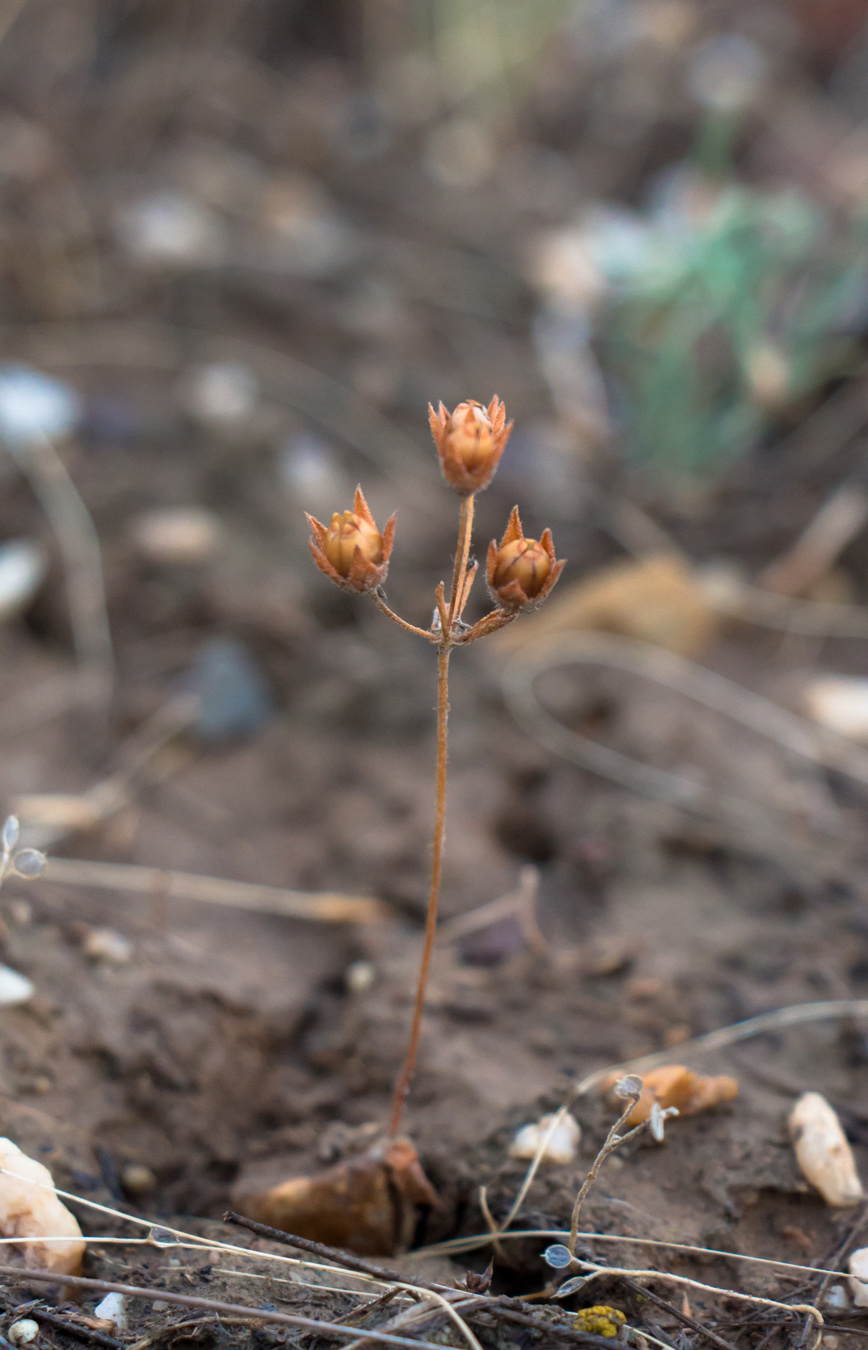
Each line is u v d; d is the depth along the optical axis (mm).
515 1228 349
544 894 406
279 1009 385
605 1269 337
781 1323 337
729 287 514
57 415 508
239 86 822
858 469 535
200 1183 361
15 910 381
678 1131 358
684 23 784
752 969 390
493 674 450
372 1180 351
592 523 530
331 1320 333
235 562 478
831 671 469
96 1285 326
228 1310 324
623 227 569
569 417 577
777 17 797
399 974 388
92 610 458
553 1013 381
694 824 418
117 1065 367
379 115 803
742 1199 351
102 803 423
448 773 429
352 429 561
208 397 538
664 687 452
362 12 896
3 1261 334
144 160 738
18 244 620
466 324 655
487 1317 332
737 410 553
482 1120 363
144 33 850
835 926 398
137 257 639
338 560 320
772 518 528
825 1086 369
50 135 727
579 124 803
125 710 441
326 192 755
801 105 741
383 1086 372
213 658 449
